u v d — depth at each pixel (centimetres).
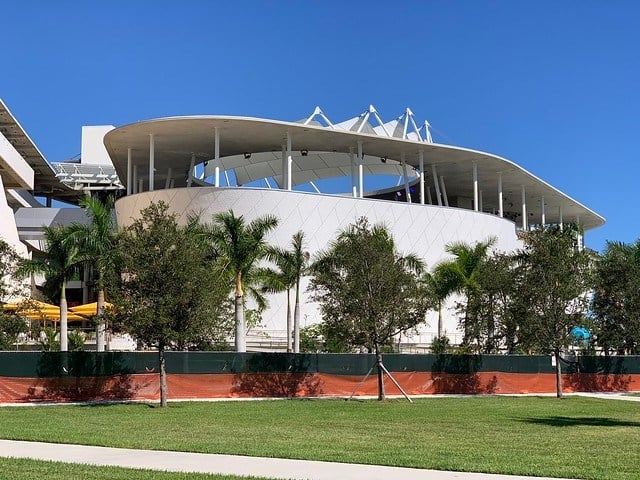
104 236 4175
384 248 3612
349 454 1622
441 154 6956
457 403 3409
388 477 1316
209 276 3119
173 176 7888
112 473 1320
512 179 7975
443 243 6625
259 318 5394
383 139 6444
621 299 4478
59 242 4169
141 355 3300
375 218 6275
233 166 7669
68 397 3122
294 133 6159
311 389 3641
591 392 4419
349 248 3572
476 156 7031
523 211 8175
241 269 4138
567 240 4175
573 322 3997
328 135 6262
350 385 3734
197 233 4138
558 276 4028
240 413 2772
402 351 5581
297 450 1688
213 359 3434
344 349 4097
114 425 2284
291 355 3619
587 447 1855
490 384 4103
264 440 1912
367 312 3497
